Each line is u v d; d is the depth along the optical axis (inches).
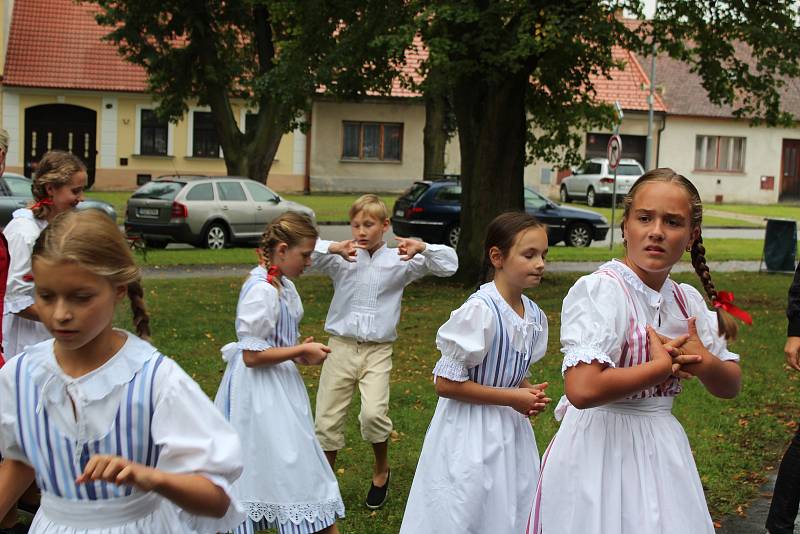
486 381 157.8
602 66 607.8
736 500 211.3
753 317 464.8
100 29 1402.6
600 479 122.1
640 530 120.6
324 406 213.8
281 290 180.1
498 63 492.7
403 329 418.9
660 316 125.6
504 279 160.1
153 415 94.3
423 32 513.3
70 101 1355.8
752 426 267.7
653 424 124.2
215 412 95.6
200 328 410.3
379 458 209.5
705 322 129.3
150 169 1402.6
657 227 120.6
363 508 208.1
